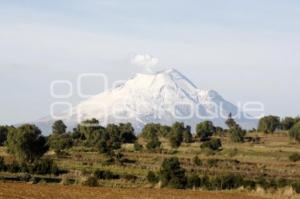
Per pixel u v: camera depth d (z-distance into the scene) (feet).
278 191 253.44
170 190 252.42
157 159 497.46
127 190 241.55
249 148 640.99
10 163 400.88
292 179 351.67
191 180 284.00
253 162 497.87
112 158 480.64
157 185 281.54
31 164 362.53
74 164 428.56
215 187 278.67
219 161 489.26
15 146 455.63
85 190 232.94
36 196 200.13
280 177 370.12
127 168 402.93
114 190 238.68
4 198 189.16
